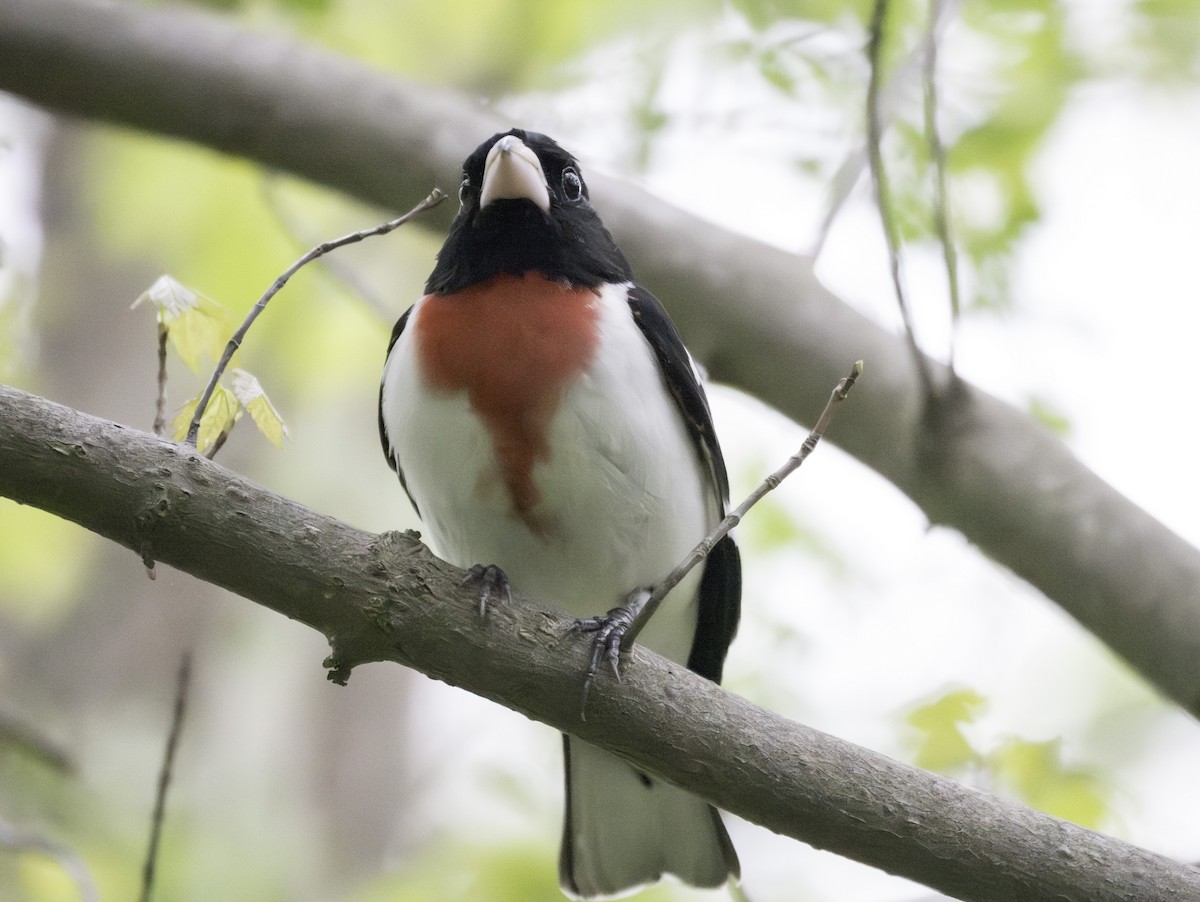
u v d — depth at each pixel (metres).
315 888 14.05
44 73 8.51
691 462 7.00
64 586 13.95
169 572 14.76
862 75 9.43
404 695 15.56
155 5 8.83
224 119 8.52
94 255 14.80
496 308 6.67
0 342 10.48
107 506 5.31
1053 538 7.50
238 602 15.05
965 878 5.59
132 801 12.60
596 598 7.05
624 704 5.66
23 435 5.24
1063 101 9.67
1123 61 9.88
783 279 8.09
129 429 5.39
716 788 5.69
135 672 14.22
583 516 6.66
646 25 9.94
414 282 14.32
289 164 8.61
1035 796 8.57
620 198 8.29
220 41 8.53
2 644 13.60
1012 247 9.49
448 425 6.56
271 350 12.43
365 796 14.91
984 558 7.83
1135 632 7.37
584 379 6.52
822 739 5.70
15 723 9.70
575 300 6.77
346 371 12.59
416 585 5.55
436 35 10.54
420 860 10.76
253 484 5.47
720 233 8.23
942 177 7.46
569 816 7.55
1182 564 7.35
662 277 8.10
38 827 10.83
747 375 8.12
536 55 10.41
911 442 7.77
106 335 14.92
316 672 15.26
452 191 8.41
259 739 14.64
